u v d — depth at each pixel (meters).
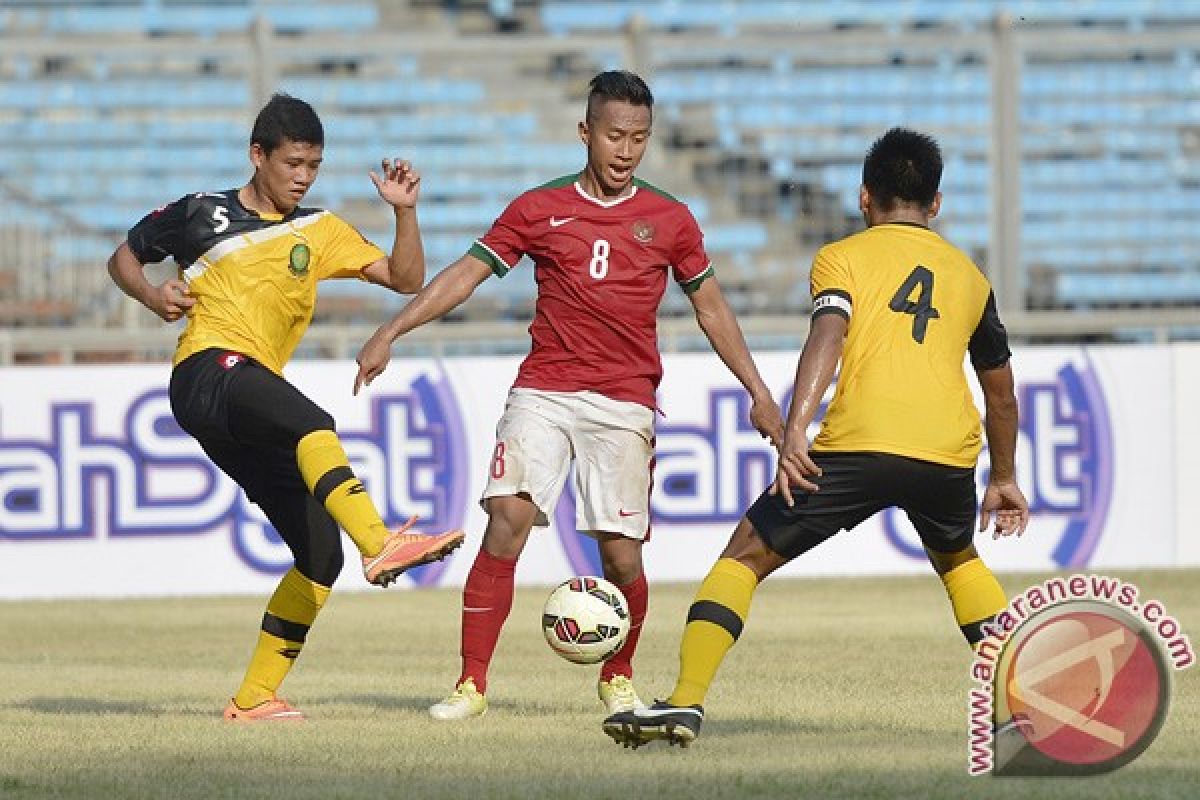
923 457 20.23
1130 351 50.75
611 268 24.23
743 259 62.16
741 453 49.53
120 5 84.56
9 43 57.28
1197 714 23.58
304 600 24.62
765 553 20.64
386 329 24.05
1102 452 50.56
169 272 58.16
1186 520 50.81
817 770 18.70
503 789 17.59
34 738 22.42
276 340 24.48
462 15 85.06
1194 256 63.56
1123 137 63.78
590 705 26.41
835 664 32.00
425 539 22.56
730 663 32.25
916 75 62.84
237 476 24.70
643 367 24.61
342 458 23.25
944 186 63.03
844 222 62.62
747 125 62.59
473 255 24.42
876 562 50.88
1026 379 50.38
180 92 67.56
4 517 48.81
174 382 24.23
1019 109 56.75
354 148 67.06
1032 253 63.31
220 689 30.09
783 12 83.81
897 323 20.58
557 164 67.12
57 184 64.94
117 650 37.47
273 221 24.34
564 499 49.75
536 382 24.64
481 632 24.69
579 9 84.44
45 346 53.09
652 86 61.06
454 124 67.75
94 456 49.00
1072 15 81.06
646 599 25.06
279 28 84.88
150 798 17.39
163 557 49.06
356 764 19.67
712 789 17.44
